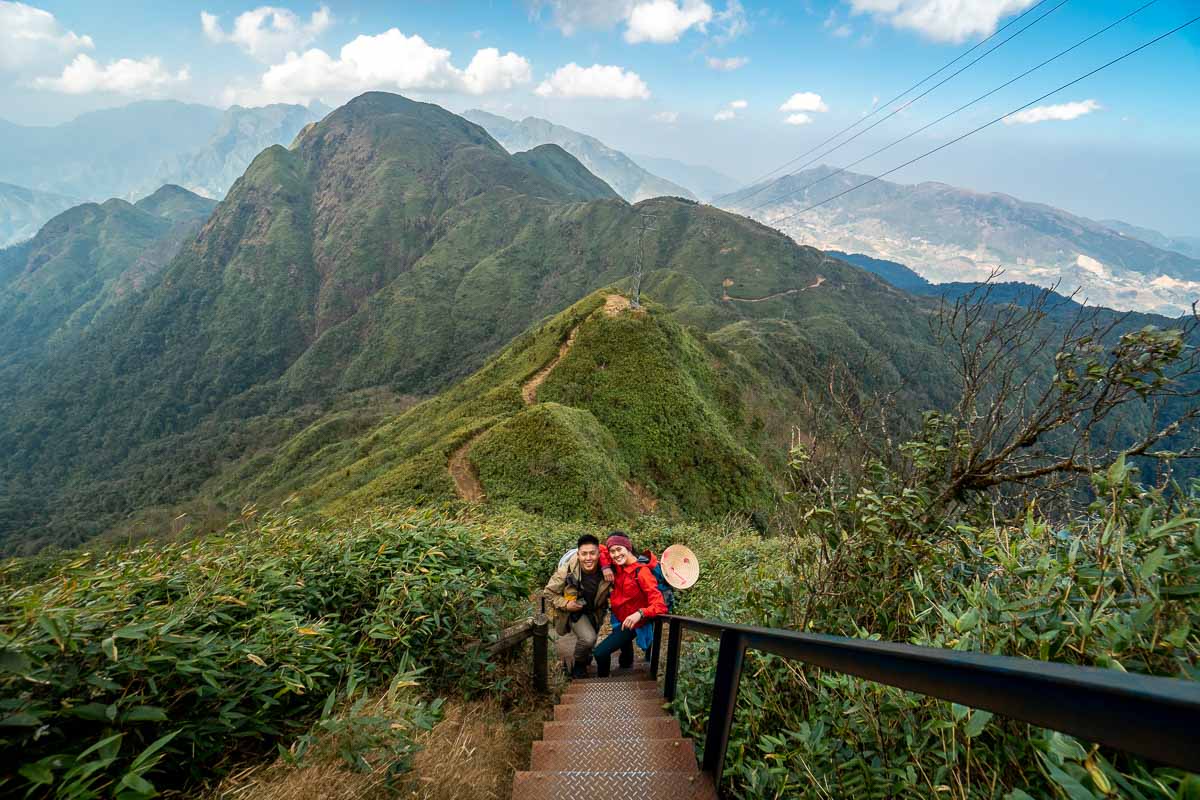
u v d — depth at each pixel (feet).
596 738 10.58
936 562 8.45
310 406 473.26
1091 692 1.96
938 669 3.14
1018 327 10.28
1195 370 7.63
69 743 6.70
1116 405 8.48
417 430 179.83
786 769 6.14
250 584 10.50
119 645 7.48
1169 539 5.13
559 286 577.43
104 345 640.99
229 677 8.36
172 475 376.07
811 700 7.74
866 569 9.49
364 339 558.97
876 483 10.62
